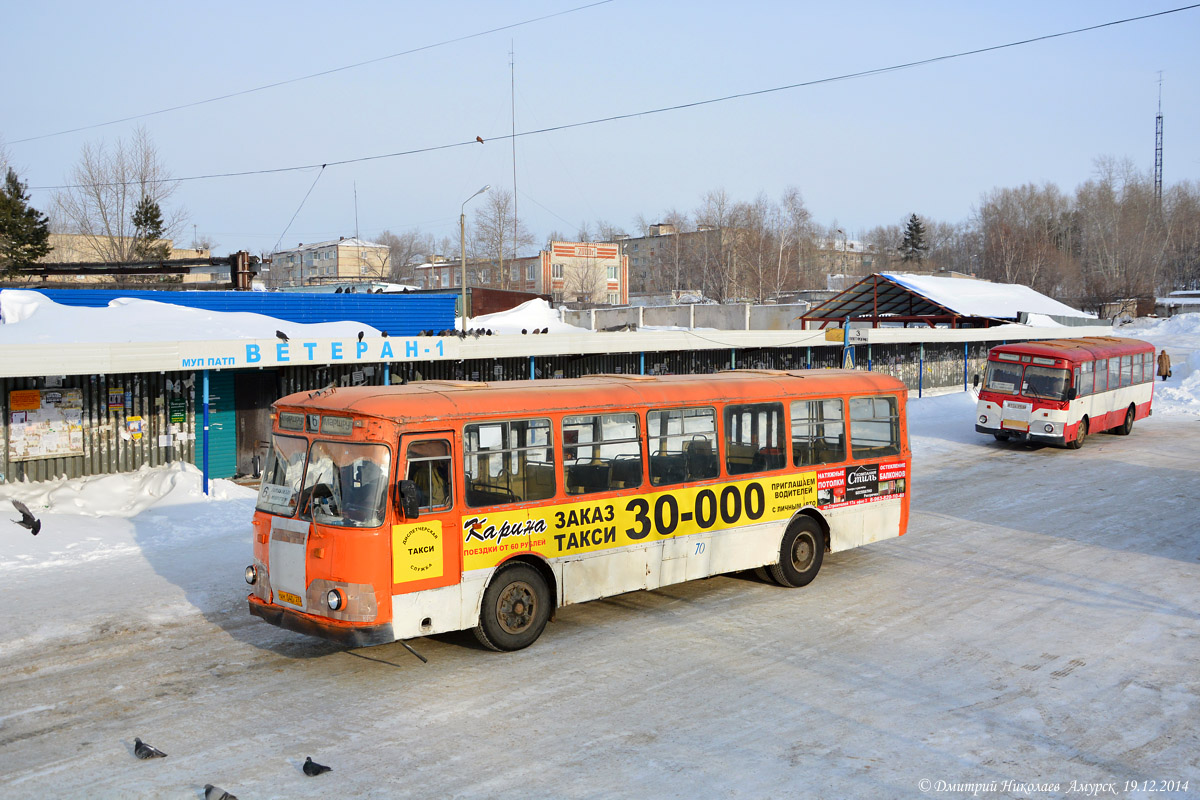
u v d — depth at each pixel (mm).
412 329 27438
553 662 9375
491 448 9406
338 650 9734
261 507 9367
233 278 28469
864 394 13195
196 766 7004
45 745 7379
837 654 9672
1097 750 7395
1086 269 97688
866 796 6574
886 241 135375
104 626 10398
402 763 7070
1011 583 12570
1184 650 9852
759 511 11859
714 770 6969
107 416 18188
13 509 15477
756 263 83062
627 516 10516
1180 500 18328
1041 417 24562
